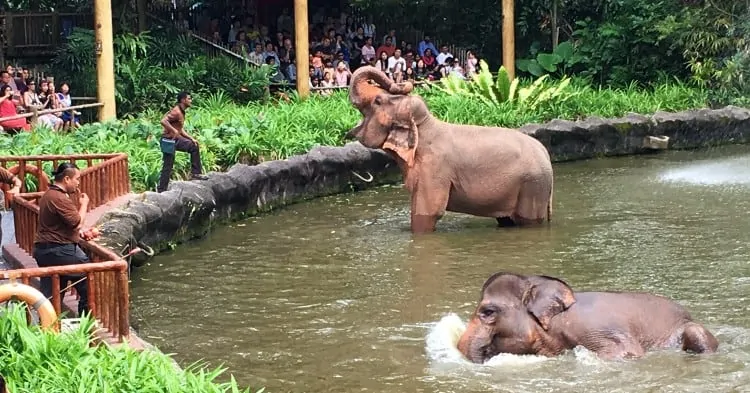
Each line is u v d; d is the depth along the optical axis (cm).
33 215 961
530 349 750
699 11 2561
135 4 2400
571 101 2256
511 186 1329
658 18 2648
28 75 1981
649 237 1249
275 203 1529
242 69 2294
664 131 2175
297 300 984
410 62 2580
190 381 613
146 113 2114
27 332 630
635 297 777
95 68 2173
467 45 2939
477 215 1345
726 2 2580
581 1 2902
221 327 899
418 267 1113
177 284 1056
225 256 1193
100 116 1902
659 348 760
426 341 837
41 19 2341
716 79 2508
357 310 943
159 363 633
